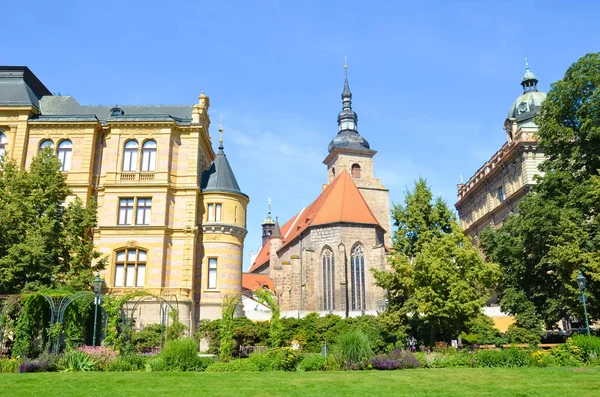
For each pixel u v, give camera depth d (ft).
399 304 114.01
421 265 101.96
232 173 154.51
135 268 133.69
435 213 111.86
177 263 136.36
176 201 140.67
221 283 140.46
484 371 71.51
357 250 219.20
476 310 100.68
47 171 112.78
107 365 80.23
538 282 129.29
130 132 142.31
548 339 130.11
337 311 209.97
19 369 74.69
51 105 152.66
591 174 119.34
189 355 81.61
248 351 117.19
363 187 294.66
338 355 81.71
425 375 67.26
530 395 50.47
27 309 94.12
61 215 112.37
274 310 98.58
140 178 139.23
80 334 98.78
